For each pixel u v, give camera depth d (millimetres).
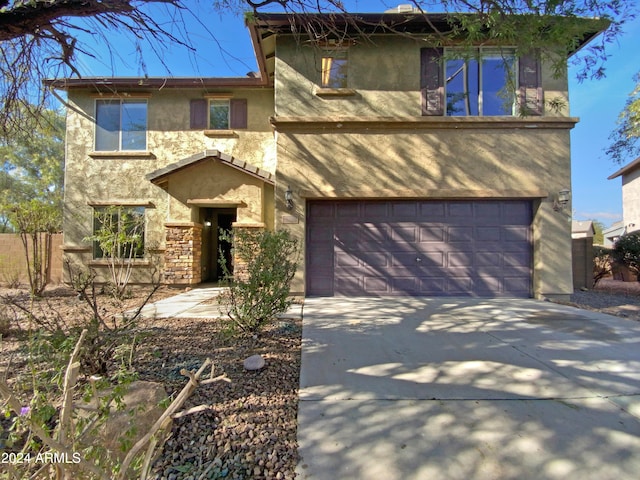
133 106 12672
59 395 3043
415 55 9586
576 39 4703
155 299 9453
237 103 12703
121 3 4625
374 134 9508
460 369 4301
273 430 2941
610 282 15219
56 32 5027
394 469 2500
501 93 8648
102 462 1762
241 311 5719
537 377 4051
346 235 9594
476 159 9430
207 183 11516
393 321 6754
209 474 2404
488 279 9539
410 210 9617
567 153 9383
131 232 11242
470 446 2760
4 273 12352
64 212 12344
